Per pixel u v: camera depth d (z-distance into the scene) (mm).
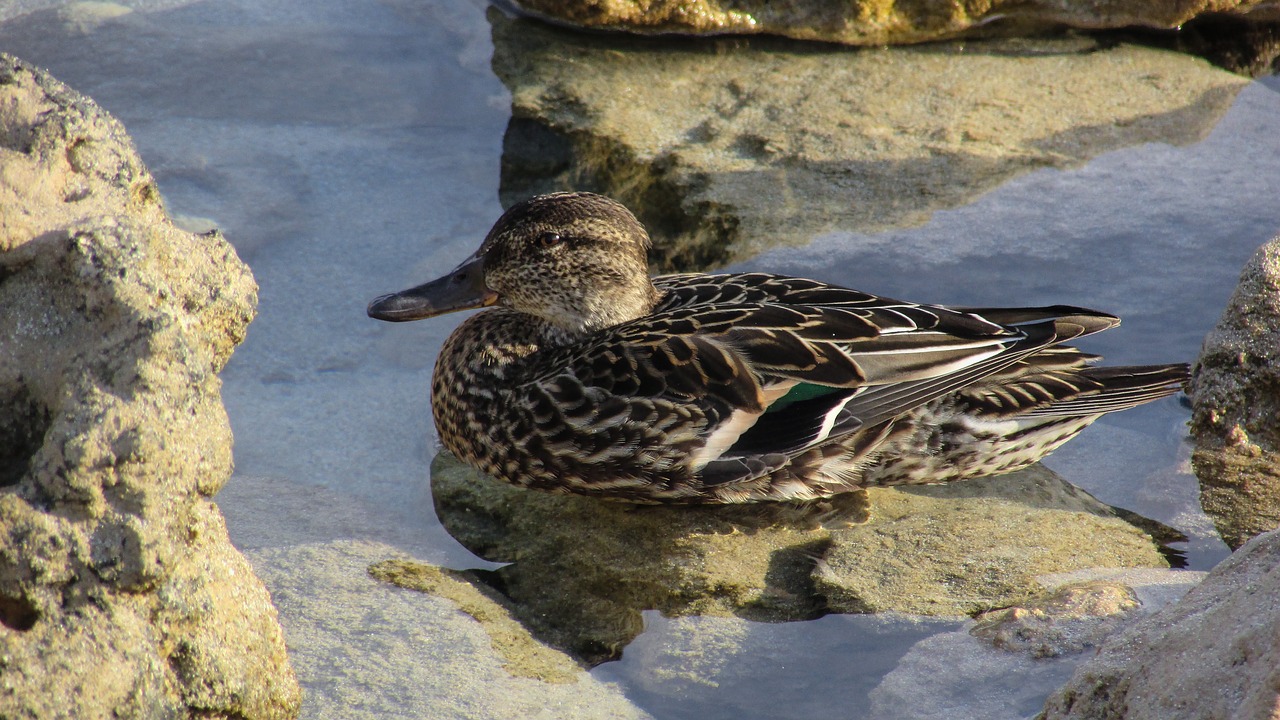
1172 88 15570
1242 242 12758
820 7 16266
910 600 8844
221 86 14945
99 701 5996
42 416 6379
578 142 14266
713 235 12891
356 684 7762
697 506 10117
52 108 6797
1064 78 15781
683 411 9672
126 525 6082
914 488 10305
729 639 8469
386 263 12297
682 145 14320
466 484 10227
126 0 16656
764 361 9766
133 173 7020
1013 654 8039
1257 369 10367
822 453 9906
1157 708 6008
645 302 10961
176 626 6395
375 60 15758
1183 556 9266
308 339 11430
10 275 6449
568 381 9867
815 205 13375
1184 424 10797
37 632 5934
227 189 13109
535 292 10727
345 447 10336
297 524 9414
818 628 8586
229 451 6637
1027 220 13141
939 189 13641
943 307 10164
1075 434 10352
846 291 10336
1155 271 12367
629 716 7652
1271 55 16500
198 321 6703
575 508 10047
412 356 11570
